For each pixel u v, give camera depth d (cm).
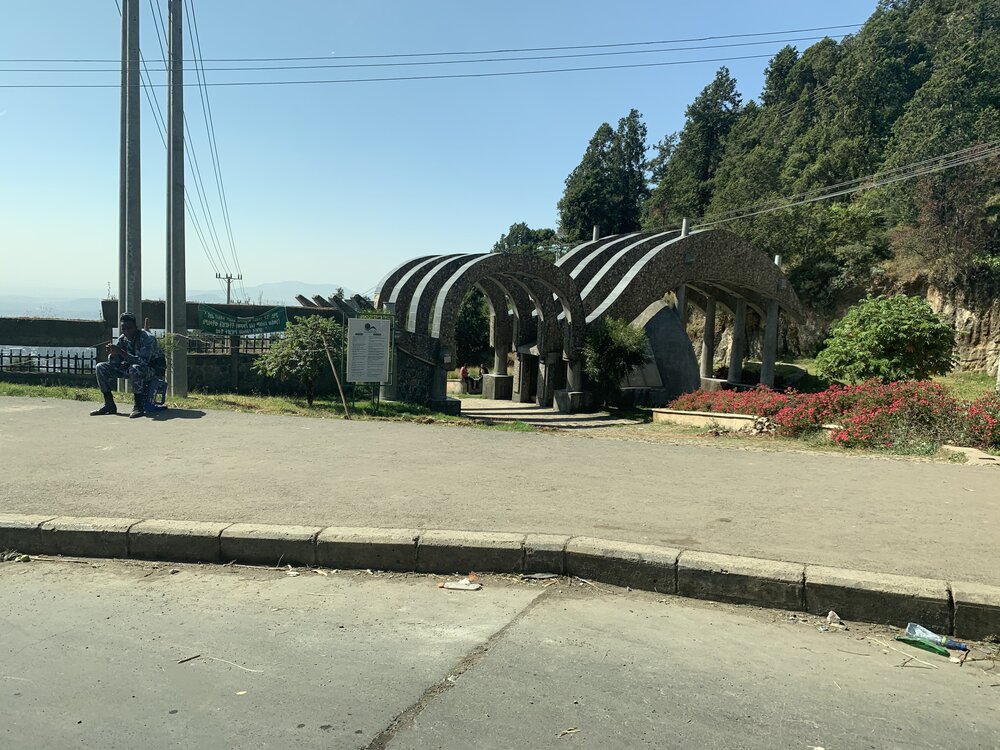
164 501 611
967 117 4294
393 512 586
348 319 1744
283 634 393
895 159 4412
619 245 3597
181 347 1716
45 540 539
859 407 1291
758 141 6825
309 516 569
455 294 2372
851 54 6488
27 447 858
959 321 3559
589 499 647
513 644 381
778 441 1296
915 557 479
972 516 598
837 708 316
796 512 607
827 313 4256
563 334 2877
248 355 2105
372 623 410
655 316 3150
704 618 426
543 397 2930
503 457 867
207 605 438
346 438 980
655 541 510
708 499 655
